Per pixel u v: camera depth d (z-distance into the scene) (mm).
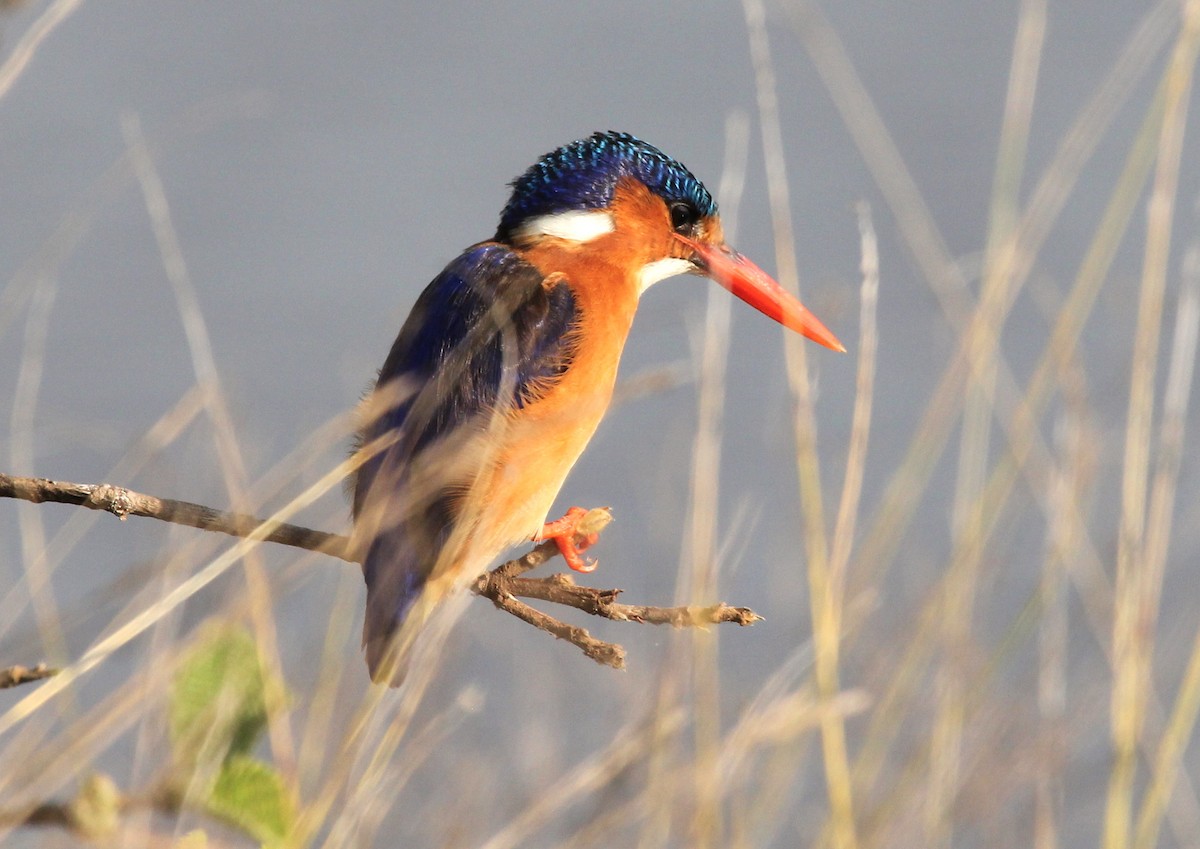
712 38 24281
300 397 12977
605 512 5613
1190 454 11969
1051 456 9000
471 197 20000
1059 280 16828
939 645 7957
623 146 8906
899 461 14227
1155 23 8812
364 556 5953
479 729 9617
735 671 10430
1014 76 9164
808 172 20344
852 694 7418
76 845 4789
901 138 21156
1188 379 8086
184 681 4641
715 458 7695
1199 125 19625
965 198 19719
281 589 5875
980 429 8562
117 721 5211
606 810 7156
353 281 18047
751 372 15422
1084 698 8453
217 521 5074
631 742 7125
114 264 17719
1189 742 9680
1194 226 17016
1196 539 11055
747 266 9000
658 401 14391
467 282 7762
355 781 5672
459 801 8469
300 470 6031
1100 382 11930
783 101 22359
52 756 5102
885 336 16047
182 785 4520
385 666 5684
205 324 16859
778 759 7770
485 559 6605
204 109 20453
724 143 21250
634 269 8703
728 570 7754
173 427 7293
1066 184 8672
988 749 8000
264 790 4539
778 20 18406
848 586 8039
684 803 7203
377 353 13570
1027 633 8078
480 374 7117
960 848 7879
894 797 7711
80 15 23281
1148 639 7789
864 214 7984
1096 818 8742
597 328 7941
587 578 11414
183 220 18891
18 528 12086
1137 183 8375
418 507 6223
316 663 7594
